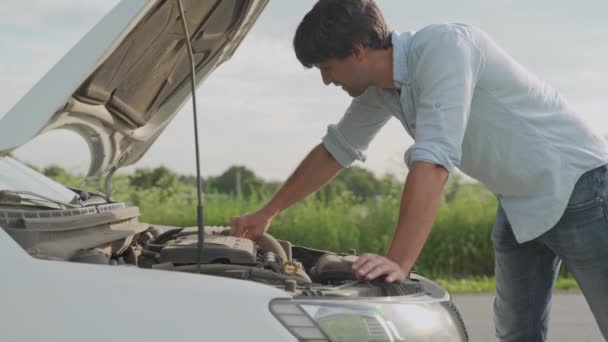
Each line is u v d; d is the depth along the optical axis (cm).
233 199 1004
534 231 257
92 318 176
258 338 177
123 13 195
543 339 302
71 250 203
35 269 184
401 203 222
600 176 249
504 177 254
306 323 182
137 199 1024
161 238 277
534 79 254
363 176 977
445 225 859
